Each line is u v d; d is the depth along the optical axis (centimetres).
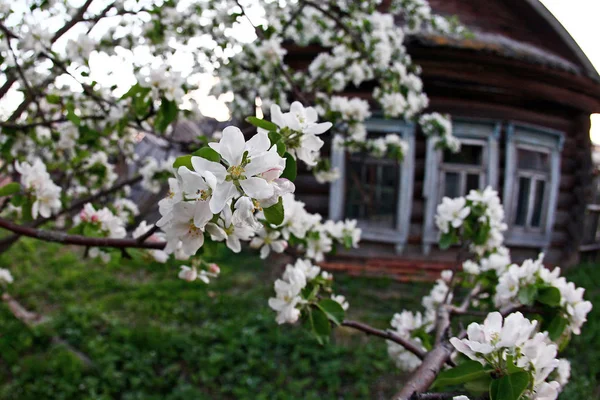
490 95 644
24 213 156
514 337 90
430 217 646
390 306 543
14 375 362
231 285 590
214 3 271
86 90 201
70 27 224
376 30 335
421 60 569
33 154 293
